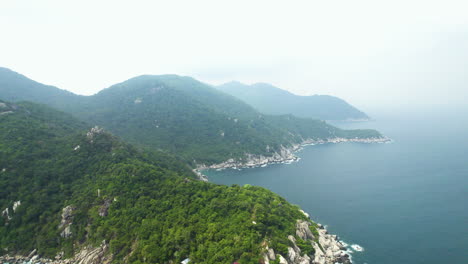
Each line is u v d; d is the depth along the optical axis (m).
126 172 142.50
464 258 114.12
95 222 118.62
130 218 116.19
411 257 116.81
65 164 153.75
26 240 120.38
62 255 114.44
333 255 114.75
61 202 132.88
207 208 117.25
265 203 123.44
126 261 100.81
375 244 128.38
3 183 131.38
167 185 136.25
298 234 113.69
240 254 88.50
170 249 97.62
